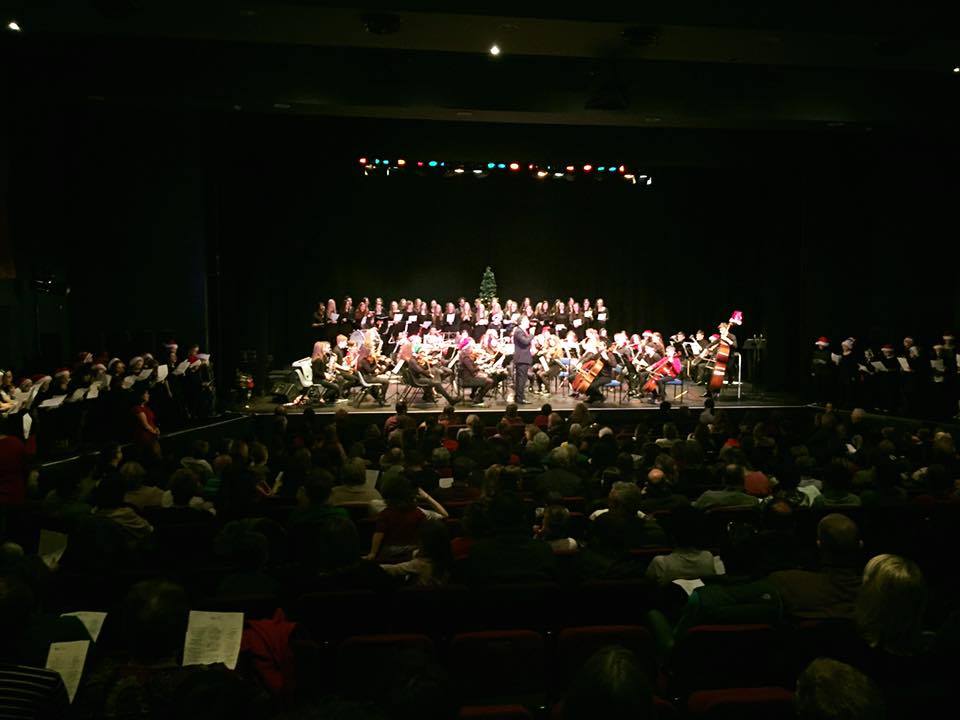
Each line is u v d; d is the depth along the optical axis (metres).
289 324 23.70
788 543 4.86
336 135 18.78
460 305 22.58
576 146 18.98
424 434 11.44
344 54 15.09
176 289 16.38
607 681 2.04
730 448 8.75
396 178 23.89
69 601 4.88
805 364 18.98
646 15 11.20
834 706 2.06
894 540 6.13
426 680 1.98
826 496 7.07
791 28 11.37
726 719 3.16
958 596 5.33
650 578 4.82
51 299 15.52
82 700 2.70
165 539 6.21
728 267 24.19
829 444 10.01
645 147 19.05
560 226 24.53
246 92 14.91
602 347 18.16
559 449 8.60
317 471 5.91
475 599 4.53
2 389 11.24
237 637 3.35
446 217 24.30
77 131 16.00
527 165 19.89
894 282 18.31
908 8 11.48
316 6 10.85
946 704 3.03
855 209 18.94
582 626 4.68
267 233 21.48
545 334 19.88
